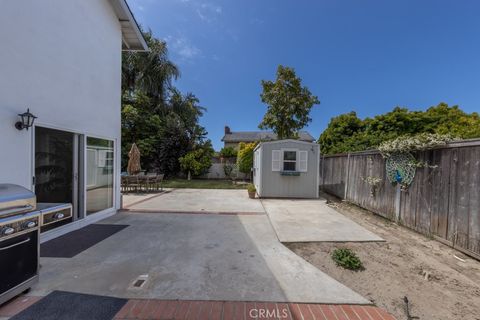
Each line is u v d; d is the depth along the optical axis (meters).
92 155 5.25
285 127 15.45
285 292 2.43
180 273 2.82
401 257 3.40
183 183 14.21
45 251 3.50
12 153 3.37
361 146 10.74
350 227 4.87
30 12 3.61
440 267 3.09
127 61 16.95
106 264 3.05
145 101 16.98
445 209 3.88
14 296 2.21
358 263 3.05
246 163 14.95
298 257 3.36
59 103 4.23
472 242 3.37
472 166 3.39
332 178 9.73
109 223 5.15
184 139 16.55
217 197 9.09
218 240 4.05
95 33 5.25
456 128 9.20
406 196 4.93
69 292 2.38
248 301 2.27
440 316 2.11
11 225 2.17
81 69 4.80
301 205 7.49
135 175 10.55
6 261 2.14
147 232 4.49
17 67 3.43
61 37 4.25
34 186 3.72
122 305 2.17
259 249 3.65
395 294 2.45
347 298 2.35
